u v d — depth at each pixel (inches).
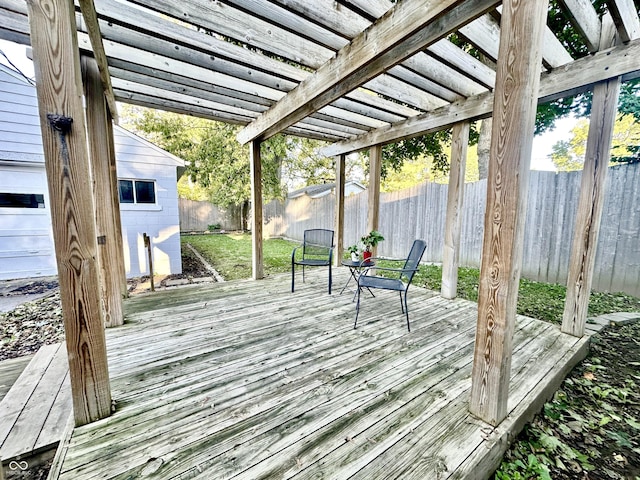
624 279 133.3
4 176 175.9
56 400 61.2
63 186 47.1
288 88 105.3
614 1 65.0
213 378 67.9
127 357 77.2
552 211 156.6
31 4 41.9
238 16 73.3
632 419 62.6
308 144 445.7
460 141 120.5
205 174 376.8
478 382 54.0
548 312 118.6
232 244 348.2
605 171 82.2
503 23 46.4
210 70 94.0
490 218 50.1
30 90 174.6
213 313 110.5
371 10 65.4
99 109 91.6
